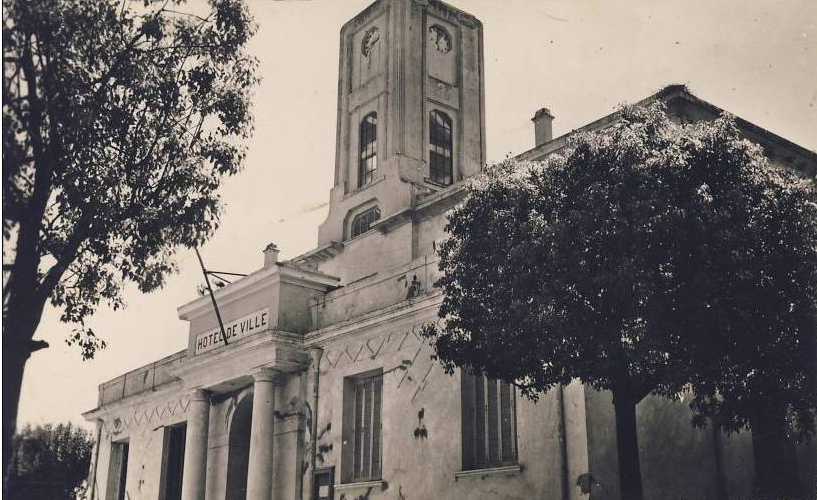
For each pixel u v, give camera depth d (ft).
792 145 69.51
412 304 62.69
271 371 72.54
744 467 56.29
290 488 70.49
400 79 100.53
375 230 92.89
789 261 39.81
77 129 41.88
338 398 69.05
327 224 102.94
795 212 40.45
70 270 45.19
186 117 47.98
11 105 39.29
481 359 45.42
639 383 41.16
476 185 46.29
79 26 42.75
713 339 38.86
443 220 86.38
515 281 40.81
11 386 37.04
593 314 39.88
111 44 44.60
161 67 46.93
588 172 41.29
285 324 73.20
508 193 44.32
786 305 39.91
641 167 39.34
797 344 40.09
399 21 103.24
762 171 41.37
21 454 60.34
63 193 42.73
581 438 49.83
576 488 49.24
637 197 38.96
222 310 81.20
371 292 69.05
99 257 45.57
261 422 70.90
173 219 46.98
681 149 40.88
